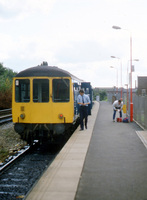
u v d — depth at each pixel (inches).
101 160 271.7
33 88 396.2
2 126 658.8
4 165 309.6
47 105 393.4
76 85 468.8
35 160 345.4
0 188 240.4
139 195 174.9
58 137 412.2
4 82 1400.1
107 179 209.8
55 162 262.7
